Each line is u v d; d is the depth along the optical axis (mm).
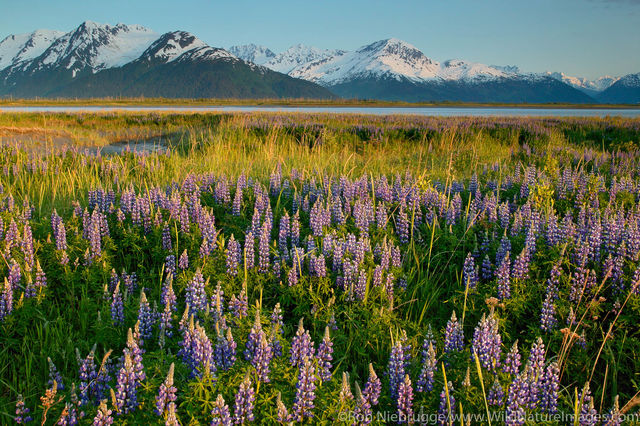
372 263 5746
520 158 15211
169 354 3857
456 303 5262
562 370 4344
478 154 15219
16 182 9852
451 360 4070
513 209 8383
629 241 5691
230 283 5293
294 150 15766
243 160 13055
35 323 4742
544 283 5371
